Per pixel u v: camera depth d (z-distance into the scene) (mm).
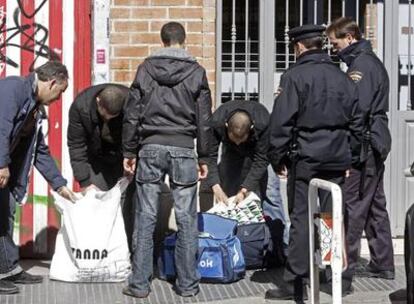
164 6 9000
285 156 7422
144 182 7770
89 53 8859
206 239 8156
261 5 9250
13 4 8758
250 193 8531
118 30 8961
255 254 8500
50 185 8320
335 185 6656
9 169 7887
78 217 8164
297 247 7465
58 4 8789
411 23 9477
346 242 7855
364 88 7914
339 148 7395
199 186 8617
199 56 9109
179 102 7691
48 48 8789
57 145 8844
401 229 9492
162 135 7723
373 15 9469
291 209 7504
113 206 8180
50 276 8266
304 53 7473
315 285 7094
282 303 7570
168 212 8836
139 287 7805
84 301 7703
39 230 8891
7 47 8773
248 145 8516
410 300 6898
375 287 8156
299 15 9367
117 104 7973
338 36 8117
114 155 8430
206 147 7773
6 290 7863
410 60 9508
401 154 9469
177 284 7902
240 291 7969
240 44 9312
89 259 8141
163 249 8273
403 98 9508
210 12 9078
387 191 9461
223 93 9312
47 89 7676
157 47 9000
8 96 7480
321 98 7312
